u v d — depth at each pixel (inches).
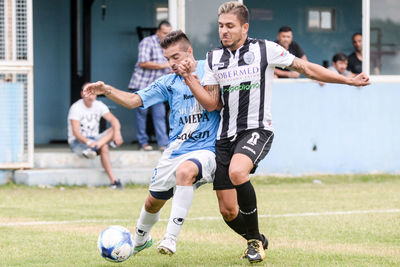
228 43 571.2
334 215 877.2
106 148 1200.8
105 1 1681.8
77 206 965.8
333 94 1391.5
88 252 627.2
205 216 866.8
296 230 759.1
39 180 1189.7
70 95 1673.2
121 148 1450.5
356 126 1405.0
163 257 600.4
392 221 824.3
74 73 1641.2
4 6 1196.5
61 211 912.3
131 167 1270.9
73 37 1638.8
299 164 1376.7
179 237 708.0
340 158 1398.9
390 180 1331.2
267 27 1692.9
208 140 586.2
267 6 1689.2
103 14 1652.3
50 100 1670.8
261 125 575.5
